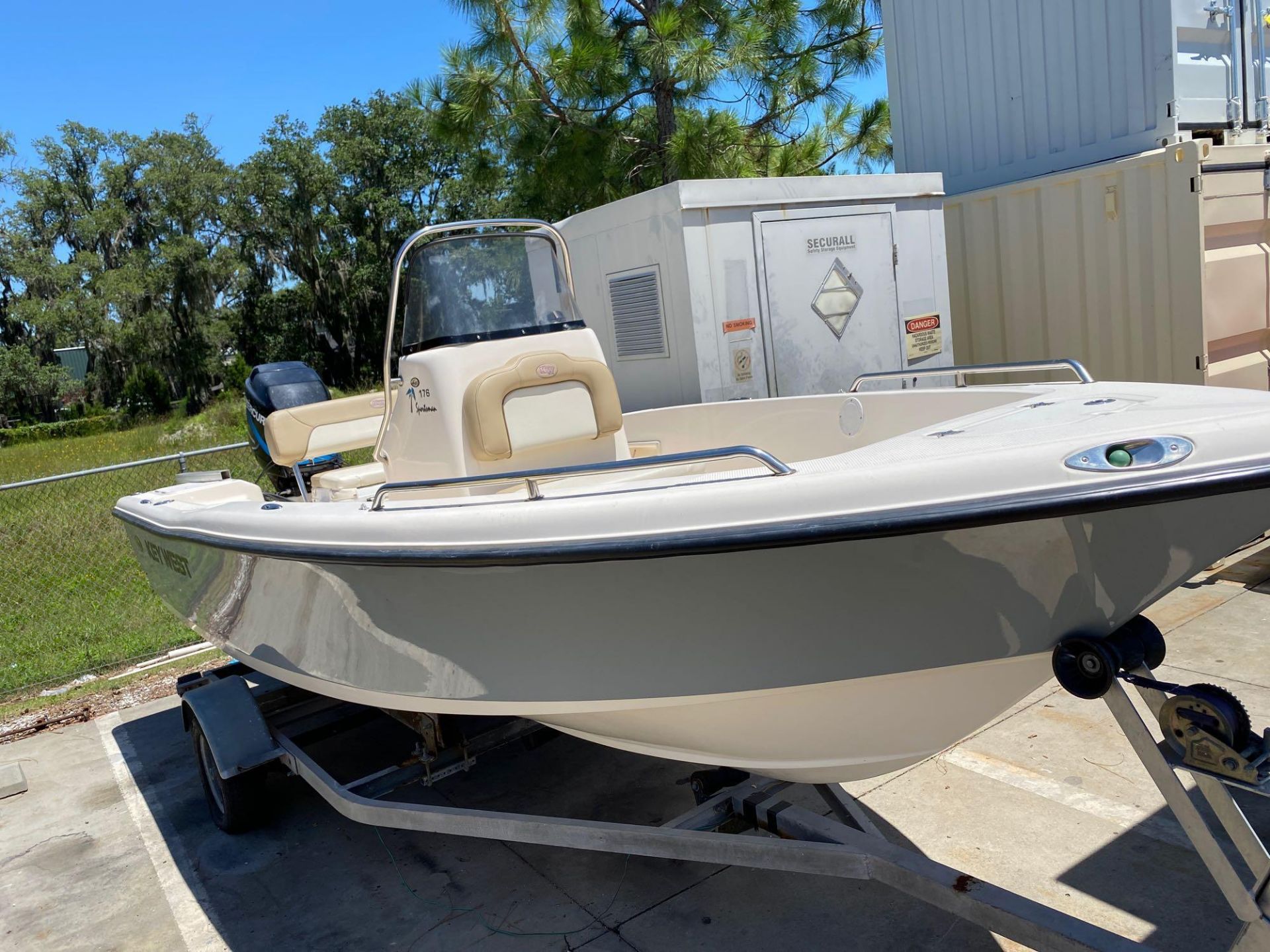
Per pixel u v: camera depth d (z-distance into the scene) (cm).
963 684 215
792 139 1255
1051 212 561
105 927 306
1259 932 185
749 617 208
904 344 543
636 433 435
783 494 196
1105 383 272
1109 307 540
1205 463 175
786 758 248
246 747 340
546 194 1157
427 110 1130
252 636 326
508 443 311
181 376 4047
